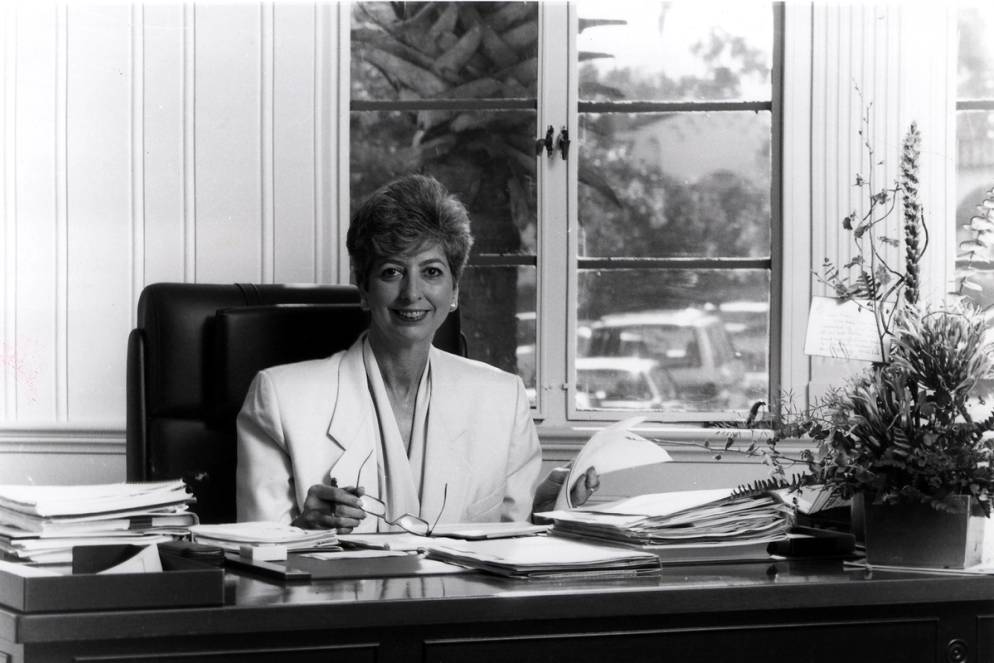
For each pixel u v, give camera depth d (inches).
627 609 56.7
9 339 129.4
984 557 69.5
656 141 134.1
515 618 54.8
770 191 134.0
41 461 128.6
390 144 133.3
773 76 133.8
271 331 100.2
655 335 134.1
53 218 130.0
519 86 133.2
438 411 95.7
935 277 130.0
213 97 131.0
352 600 53.0
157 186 130.6
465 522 94.5
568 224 132.5
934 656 62.8
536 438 102.0
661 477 128.6
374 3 133.0
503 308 133.3
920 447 66.0
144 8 131.0
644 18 133.7
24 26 130.0
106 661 49.7
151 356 99.6
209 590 51.3
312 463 90.1
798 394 130.9
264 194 131.0
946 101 131.7
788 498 84.4
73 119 130.4
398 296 93.0
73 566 57.1
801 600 59.7
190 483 98.9
